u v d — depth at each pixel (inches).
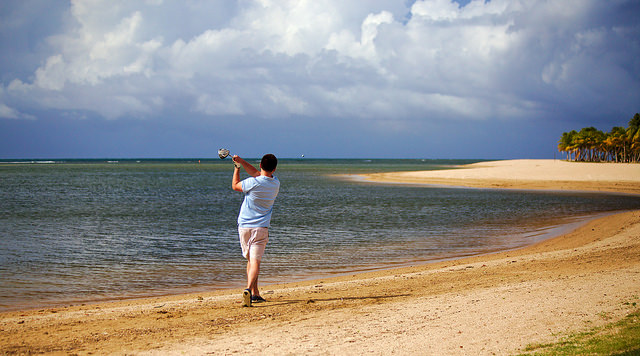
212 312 287.0
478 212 1042.7
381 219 927.0
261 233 285.9
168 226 848.9
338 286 382.6
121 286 414.9
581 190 1722.4
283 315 271.7
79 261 531.8
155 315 285.7
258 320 261.0
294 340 218.5
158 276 456.8
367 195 1566.2
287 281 432.5
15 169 4638.3
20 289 402.3
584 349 182.7
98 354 203.2
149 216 1013.2
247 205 282.5
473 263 485.4
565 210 1069.1
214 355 198.7
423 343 207.5
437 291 333.7
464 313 255.8
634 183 1919.3
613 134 5462.6
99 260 538.6
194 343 217.5
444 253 572.7
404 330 229.3
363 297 325.1
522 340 204.4
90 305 341.1
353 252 585.0
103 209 1159.0
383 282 392.5
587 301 262.7
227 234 750.5
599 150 5816.9
